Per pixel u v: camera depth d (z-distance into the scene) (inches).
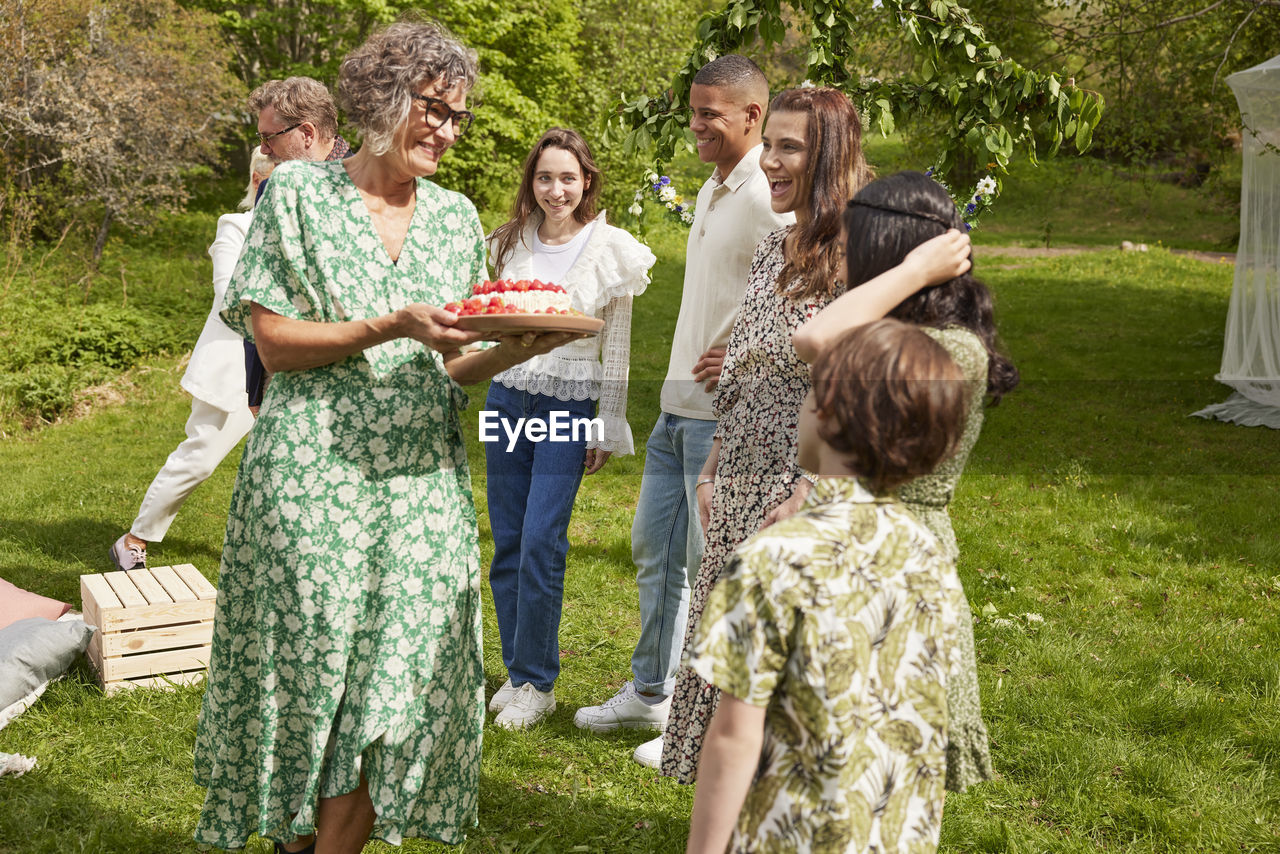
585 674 156.0
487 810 116.1
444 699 87.1
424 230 86.6
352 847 86.6
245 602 84.0
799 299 91.1
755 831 57.4
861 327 59.6
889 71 298.0
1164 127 460.8
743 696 55.1
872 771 56.1
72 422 333.1
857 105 167.0
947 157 168.1
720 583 56.5
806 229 92.0
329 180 82.7
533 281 85.0
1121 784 123.8
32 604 150.4
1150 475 295.4
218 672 85.4
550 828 112.6
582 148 133.0
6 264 432.5
